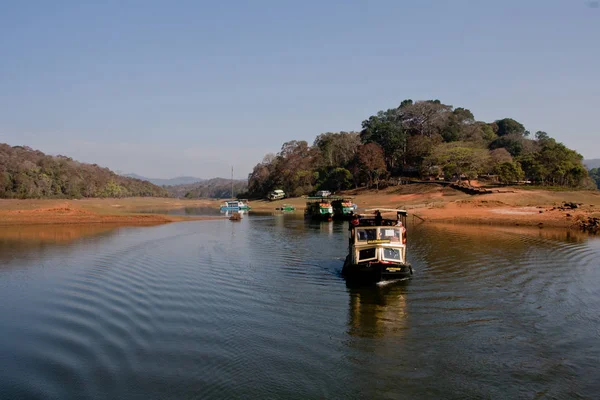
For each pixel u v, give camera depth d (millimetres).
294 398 11883
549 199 68062
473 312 18656
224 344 15281
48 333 16266
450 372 13281
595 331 16406
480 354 14477
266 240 41844
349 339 15797
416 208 67562
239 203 108750
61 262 29656
